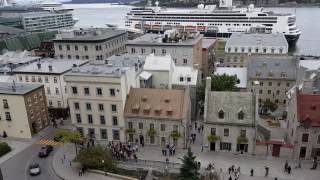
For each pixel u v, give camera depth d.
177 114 67.50
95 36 124.06
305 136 61.81
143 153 67.31
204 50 127.88
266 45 128.62
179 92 70.31
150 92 71.31
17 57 116.44
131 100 70.94
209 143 67.00
